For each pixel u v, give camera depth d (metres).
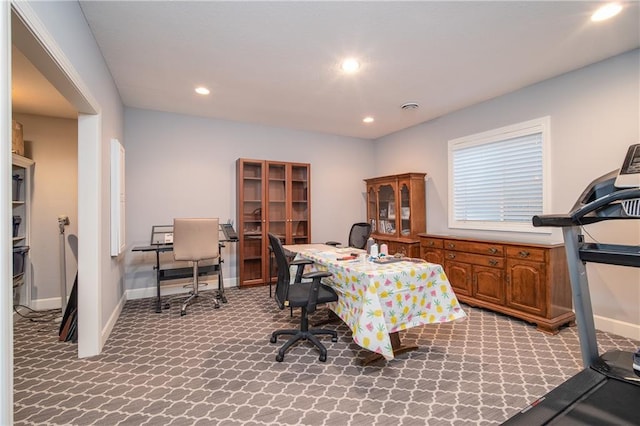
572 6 2.04
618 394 1.41
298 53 2.65
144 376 2.11
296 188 5.13
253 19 2.17
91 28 2.24
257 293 4.27
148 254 4.13
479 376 2.08
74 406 1.78
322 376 2.11
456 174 4.24
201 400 1.84
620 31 2.33
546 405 1.34
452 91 3.49
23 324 3.16
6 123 1.08
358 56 2.70
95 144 2.41
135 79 3.14
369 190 5.49
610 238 2.72
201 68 2.92
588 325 1.71
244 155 4.76
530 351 2.44
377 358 2.31
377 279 2.09
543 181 3.23
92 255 2.40
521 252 3.01
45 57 1.57
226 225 4.35
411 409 1.74
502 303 3.19
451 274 3.76
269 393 1.91
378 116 4.44
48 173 3.77
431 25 2.25
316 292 2.37
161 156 4.21
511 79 3.19
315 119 4.59
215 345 2.61
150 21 2.18
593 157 2.86
